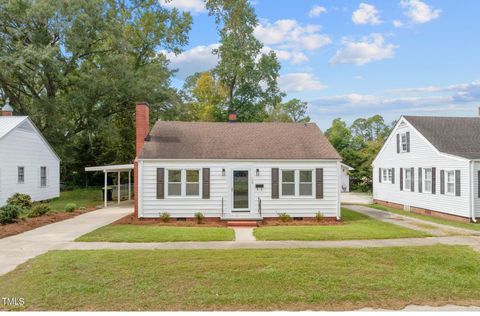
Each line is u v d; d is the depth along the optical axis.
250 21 36.84
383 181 26.47
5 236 11.97
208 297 6.26
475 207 17.05
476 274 7.80
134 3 35.94
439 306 6.03
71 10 25.81
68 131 29.38
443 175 19.16
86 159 38.44
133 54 36.28
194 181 16.75
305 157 16.81
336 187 16.95
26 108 29.98
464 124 22.45
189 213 16.61
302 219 16.86
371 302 6.15
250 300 6.14
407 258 9.00
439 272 7.80
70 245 10.59
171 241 11.20
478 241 11.48
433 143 20.16
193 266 8.03
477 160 17.17
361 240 11.47
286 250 9.78
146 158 16.31
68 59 28.23
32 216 16.42
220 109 39.88
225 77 38.47
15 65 24.31
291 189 16.98
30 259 8.84
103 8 28.56
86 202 25.00
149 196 16.53
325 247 10.27
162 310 5.78
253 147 17.61
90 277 7.27
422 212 21.05
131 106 31.19
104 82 27.22
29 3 25.44
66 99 27.56
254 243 10.92
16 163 20.77
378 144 40.41
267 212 16.83
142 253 9.34
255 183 16.78
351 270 7.84
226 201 16.70
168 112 31.39
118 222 15.66
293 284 6.91
